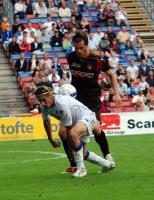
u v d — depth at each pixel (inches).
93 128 879.1
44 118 888.9
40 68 2197.3
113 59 2353.6
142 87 2245.3
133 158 1145.4
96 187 786.8
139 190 761.0
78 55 913.5
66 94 912.9
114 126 1871.3
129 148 1390.3
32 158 1213.1
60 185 811.4
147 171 933.8
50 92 848.9
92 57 914.1
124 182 824.3
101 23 2583.7
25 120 1806.1
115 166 1000.2
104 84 2117.4
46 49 2384.4
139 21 2847.0
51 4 2559.1
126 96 2225.6
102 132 920.9
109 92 2117.4
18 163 1121.4
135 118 1889.8
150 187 783.1
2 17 2679.6
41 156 1250.6
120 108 2166.6
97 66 916.6
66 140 906.7
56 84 2129.7
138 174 900.6
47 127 896.9
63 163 1095.6
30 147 1504.7
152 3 2881.4
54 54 2352.4
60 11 2561.5
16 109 2231.8
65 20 2556.6
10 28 2549.2
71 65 922.7
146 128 1899.6
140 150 1331.2
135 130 1889.8
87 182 827.4
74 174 871.1
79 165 869.8
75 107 864.3
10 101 2251.5
